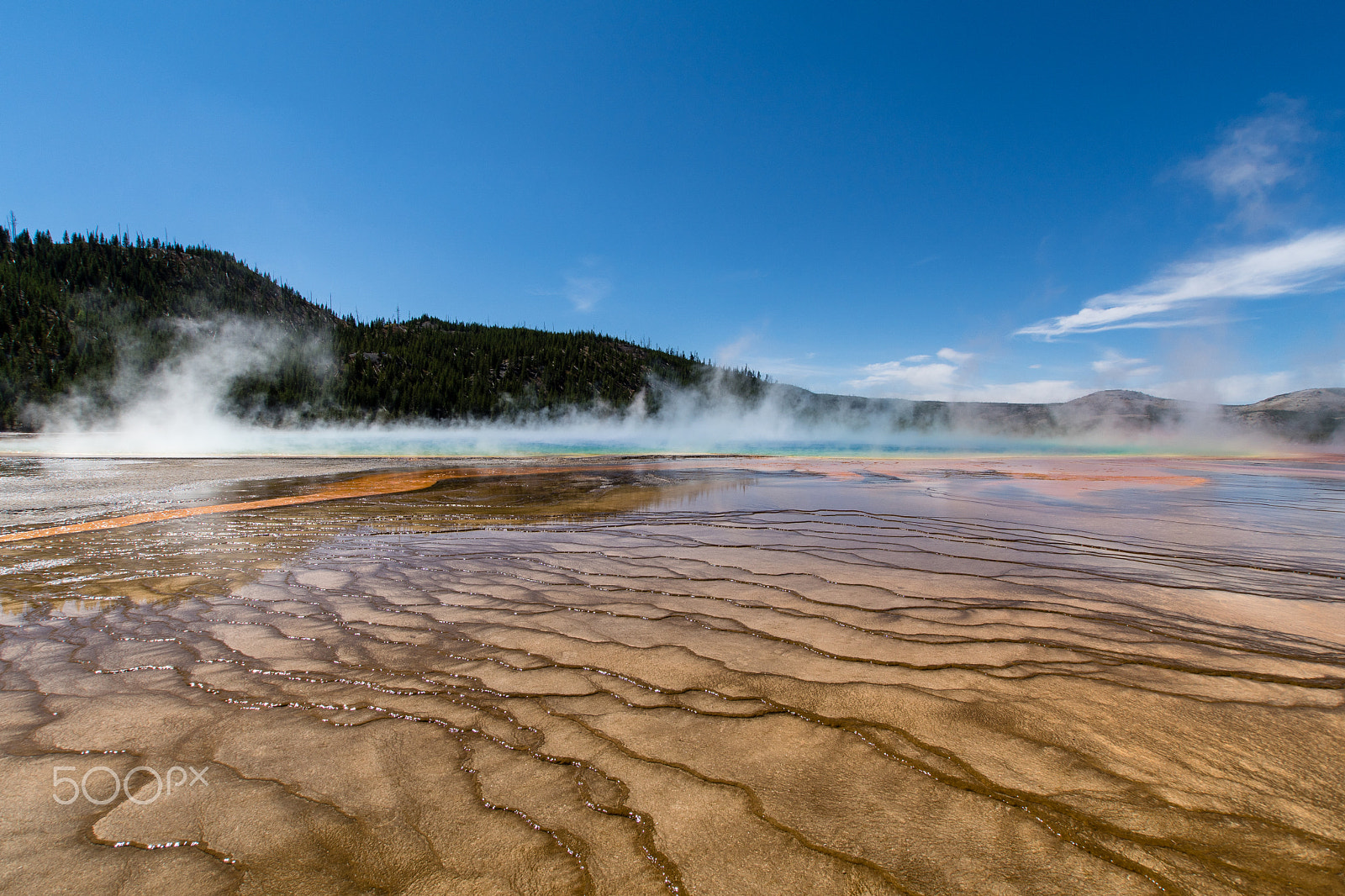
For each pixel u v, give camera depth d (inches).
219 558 230.8
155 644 141.1
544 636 145.4
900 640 140.4
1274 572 204.4
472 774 86.4
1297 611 161.2
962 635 143.6
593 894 63.7
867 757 89.8
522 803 79.5
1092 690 113.0
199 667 127.4
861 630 147.6
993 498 392.2
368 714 105.4
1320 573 201.8
